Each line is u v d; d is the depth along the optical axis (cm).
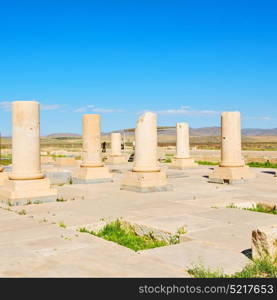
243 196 1437
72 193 1547
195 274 595
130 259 666
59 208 1204
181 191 1597
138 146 1638
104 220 1013
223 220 988
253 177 2006
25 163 1341
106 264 639
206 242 778
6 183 1355
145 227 933
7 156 4456
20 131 1345
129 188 1628
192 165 2811
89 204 1276
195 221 976
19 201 1282
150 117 1634
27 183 1316
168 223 954
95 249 725
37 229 893
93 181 1927
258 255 639
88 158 1977
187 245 761
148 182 1580
